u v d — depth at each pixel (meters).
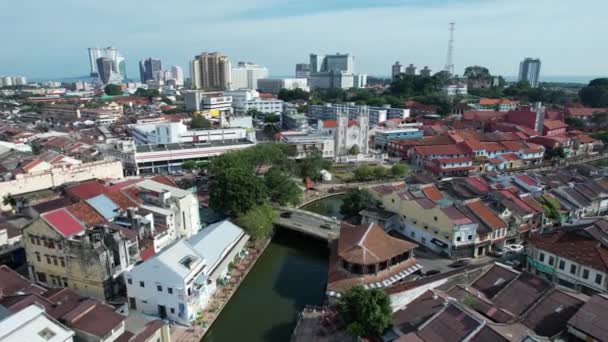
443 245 77.69
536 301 53.56
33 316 43.84
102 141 177.12
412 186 99.56
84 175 111.19
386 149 182.88
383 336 52.28
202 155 151.00
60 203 81.94
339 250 70.06
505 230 79.81
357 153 166.50
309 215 101.38
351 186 131.75
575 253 62.81
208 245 75.00
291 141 162.00
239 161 114.88
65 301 52.12
